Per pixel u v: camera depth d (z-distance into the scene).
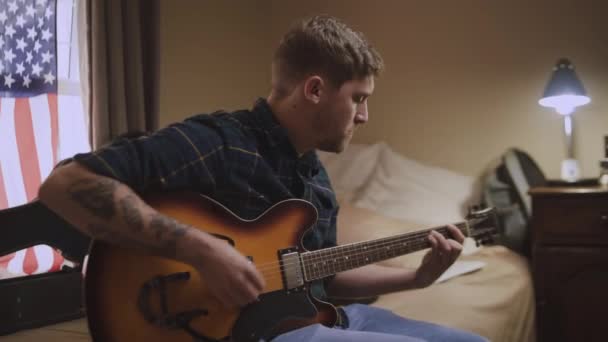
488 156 2.53
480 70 2.54
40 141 1.95
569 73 2.10
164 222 0.81
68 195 0.78
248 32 2.90
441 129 2.63
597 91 2.29
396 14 2.73
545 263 1.96
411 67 2.70
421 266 1.25
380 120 2.79
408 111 2.71
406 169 2.46
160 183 0.85
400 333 1.10
